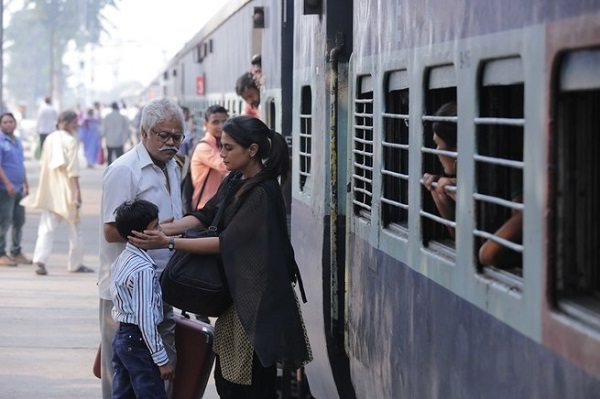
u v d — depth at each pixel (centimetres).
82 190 2867
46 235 1413
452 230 455
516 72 353
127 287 576
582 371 299
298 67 791
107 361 637
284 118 903
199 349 601
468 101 394
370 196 602
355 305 617
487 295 376
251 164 571
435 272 444
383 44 537
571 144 321
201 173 1054
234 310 568
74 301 1230
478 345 387
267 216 554
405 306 496
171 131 614
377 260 555
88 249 1734
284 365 555
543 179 323
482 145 387
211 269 563
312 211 723
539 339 329
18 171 1488
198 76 2289
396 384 514
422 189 467
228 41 1577
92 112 3984
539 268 327
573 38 303
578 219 323
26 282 1355
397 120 536
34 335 1052
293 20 888
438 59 434
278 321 549
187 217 602
